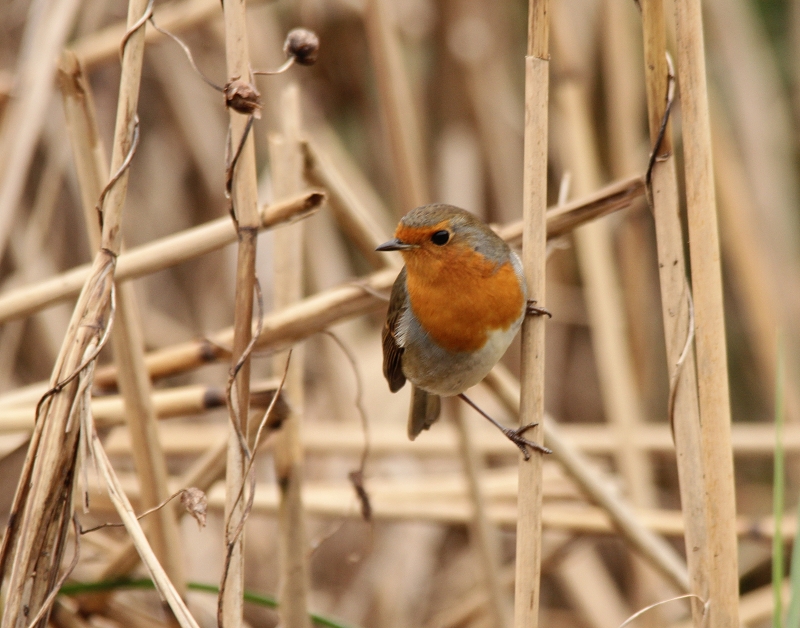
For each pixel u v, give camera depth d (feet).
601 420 41.60
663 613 31.35
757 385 41.45
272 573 36.63
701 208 18.11
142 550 16.47
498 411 38.88
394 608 35.76
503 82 40.34
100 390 25.82
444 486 31.89
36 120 28.04
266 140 39.27
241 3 17.17
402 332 22.65
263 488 31.14
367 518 23.18
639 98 39.68
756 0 42.22
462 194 38.45
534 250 19.11
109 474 16.80
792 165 39.96
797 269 37.22
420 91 39.81
